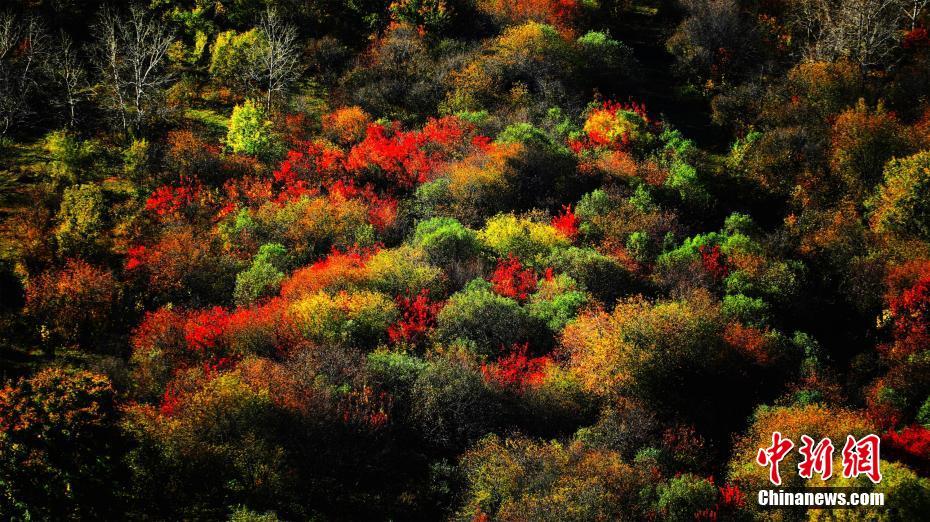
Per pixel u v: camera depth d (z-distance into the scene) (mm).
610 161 44406
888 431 27281
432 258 35250
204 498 23188
